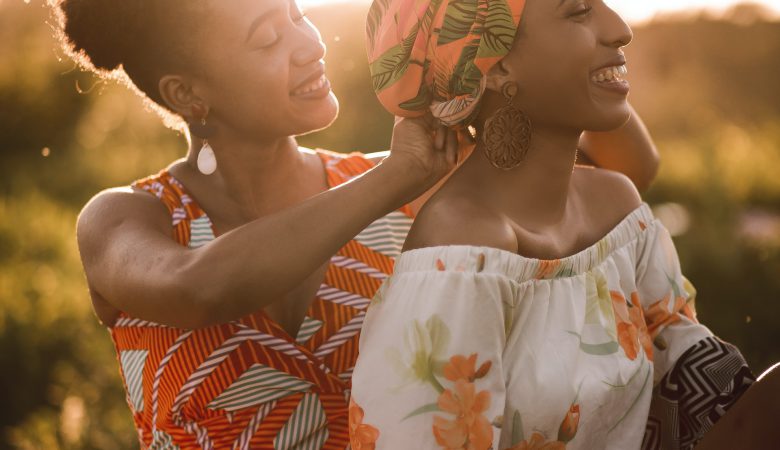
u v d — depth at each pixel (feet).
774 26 46.01
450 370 4.64
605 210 5.58
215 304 4.86
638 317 5.37
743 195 23.52
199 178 6.19
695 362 5.50
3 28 35.73
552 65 4.82
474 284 4.69
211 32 5.68
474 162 5.18
